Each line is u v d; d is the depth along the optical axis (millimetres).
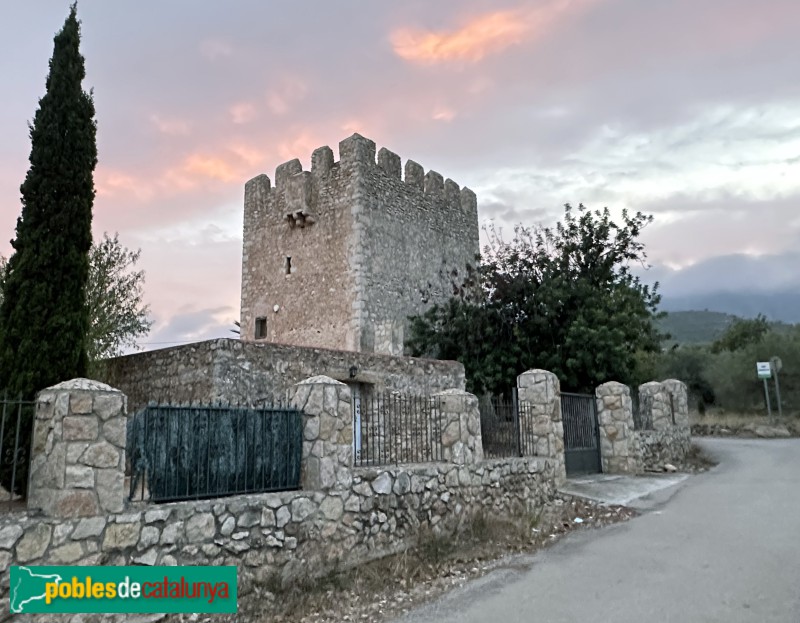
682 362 39000
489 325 21172
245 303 26047
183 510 6238
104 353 14391
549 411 12961
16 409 7012
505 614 6082
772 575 6836
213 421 6875
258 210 26391
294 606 6457
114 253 15492
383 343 21953
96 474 5715
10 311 7430
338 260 23125
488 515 10031
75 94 8148
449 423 10055
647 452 16875
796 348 32406
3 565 5109
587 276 22969
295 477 7684
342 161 23719
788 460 16969
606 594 6512
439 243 26422
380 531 8195
